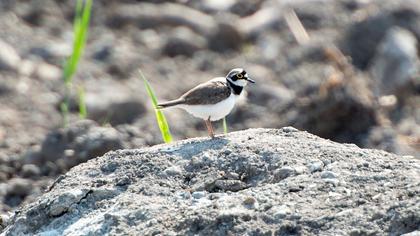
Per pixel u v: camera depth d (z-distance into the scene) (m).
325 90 16.38
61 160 13.99
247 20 21.47
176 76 18.94
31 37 19.97
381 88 18.19
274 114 16.88
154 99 11.62
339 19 21.30
